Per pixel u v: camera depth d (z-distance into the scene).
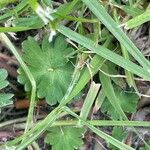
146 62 0.12
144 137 0.14
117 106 0.13
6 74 0.12
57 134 0.13
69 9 0.12
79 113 0.14
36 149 0.13
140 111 0.14
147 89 0.14
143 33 0.14
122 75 0.13
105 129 0.14
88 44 0.12
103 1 0.13
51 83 0.13
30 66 0.13
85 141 0.14
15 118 0.14
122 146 0.12
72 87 0.12
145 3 0.14
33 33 0.14
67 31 0.12
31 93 0.13
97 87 0.13
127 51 0.13
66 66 0.13
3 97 0.12
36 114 0.14
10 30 0.12
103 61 0.13
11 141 0.12
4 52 0.14
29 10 0.13
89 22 0.13
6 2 0.12
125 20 0.13
